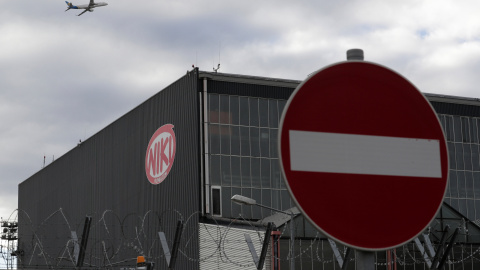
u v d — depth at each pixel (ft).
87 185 269.03
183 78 209.67
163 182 214.48
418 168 19.81
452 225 172.45
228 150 203.41
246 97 208.85
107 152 254.27
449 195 225.35
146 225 219.20
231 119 205.77
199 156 199.21
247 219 200.54
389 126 19.83
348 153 19.33
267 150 208.13
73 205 280.92
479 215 227.81
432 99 228.84
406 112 19.98
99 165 260.01
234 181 202.08
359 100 19.61
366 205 19.04
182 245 193.57
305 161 18.89
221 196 199.62
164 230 208.33
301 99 19.25
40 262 155.02
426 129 20.03
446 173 19.94
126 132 241.35
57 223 294.25
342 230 18.75
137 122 234.58
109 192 249.55
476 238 173.68
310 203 18.69
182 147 207.00
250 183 203.92
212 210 197.06
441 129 20.18
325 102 19.39
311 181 18.84
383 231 18.99
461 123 232.12
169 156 212.84
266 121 209.77
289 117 19.03
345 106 19.47
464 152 230.48
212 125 203.10
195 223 193.06
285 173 18.71
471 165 230.68
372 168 19.29
